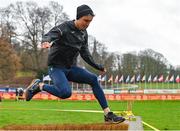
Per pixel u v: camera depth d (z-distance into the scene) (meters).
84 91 74.31
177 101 55.91
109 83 107.44
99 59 105.38
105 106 8.37
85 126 8.05
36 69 86.44
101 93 8.38
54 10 85.50
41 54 86.50
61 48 7.98
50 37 7.64
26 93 8.32
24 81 85.19
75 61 8.29
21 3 84.31
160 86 108.44
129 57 115.00
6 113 26.11
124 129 8.09
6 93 57.25
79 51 8.44
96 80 8.37
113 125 8.07
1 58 78.25
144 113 29.81
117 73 112.25
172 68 118.44
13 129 8.21
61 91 7.85
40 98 56.53
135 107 39.66
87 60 8.52
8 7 83.50
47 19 84.81
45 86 8.08
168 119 23.80
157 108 37.69
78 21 7.99
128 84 110.06
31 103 46.09
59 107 36.94
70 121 21.02
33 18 84.94
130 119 17.95
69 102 51.16
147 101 55.91
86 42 8.41
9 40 83.12
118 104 46.62
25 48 86.12
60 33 7.85
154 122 21.53
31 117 23.08
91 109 33.78
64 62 8.09
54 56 8.03
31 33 85.06
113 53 111.75
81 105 42.22
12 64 79.06
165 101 56.03
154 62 118.12
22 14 84.50
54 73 8.05
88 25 8.12
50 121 20.72
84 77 8.29
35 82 8.27
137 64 115.94
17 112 27.28
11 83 80.75
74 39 8.02
